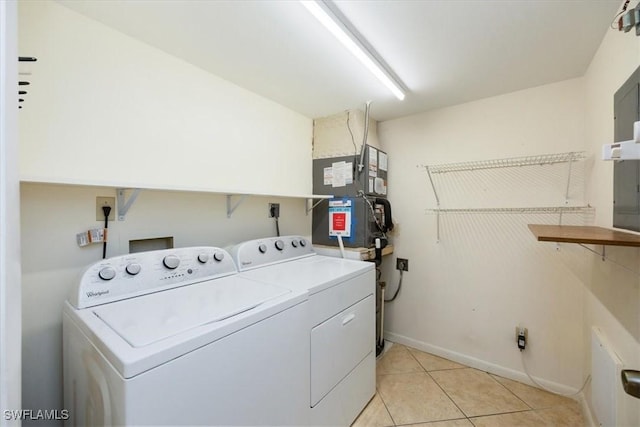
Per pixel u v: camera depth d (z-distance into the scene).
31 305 1.16
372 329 1.91
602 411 1.29
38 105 1.17
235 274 1.62
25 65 1.14
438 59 1.64
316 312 1.39
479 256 2.24
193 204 1.73
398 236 2.64
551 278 1.96
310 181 2.62
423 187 2.50
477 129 2.23
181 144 1.66
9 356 0.48
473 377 2.13
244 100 2.03
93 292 1.10
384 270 2.71
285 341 1.18
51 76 1.20
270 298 1.20
